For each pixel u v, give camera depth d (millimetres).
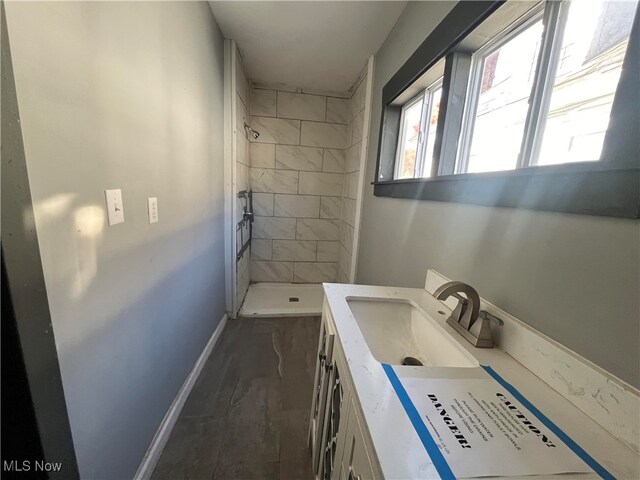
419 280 1270
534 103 795
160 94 1068
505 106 947
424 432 437
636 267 456
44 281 576
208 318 1860
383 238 1756
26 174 524
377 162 1920
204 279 1731
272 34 1882
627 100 458
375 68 2080
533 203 654
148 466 1063
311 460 1174
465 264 936
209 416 1373
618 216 473
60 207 616
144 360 1026
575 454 420
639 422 431
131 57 870
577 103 688
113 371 839
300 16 1671
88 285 716
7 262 498
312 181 3016
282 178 2969
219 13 1675
